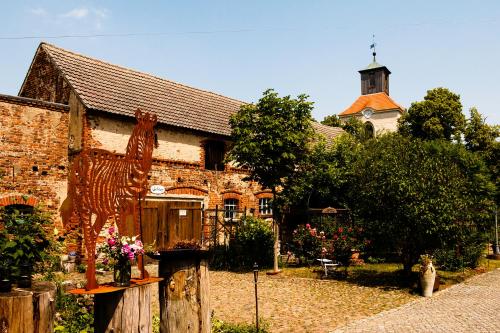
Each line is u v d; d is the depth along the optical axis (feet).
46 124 49.70
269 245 56.39
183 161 60.18
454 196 39.91
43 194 48.67
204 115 66.64
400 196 39.88
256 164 49.57
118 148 53.47
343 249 54.08
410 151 44.47
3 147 45.80
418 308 31.94
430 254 50.37
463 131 106.63
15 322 11.39
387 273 48.57
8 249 16.06
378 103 159.12
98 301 12.52
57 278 27.89
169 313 13.82
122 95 57.21
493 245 66.85
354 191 46.60
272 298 35.88
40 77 57.57
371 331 25.61
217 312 30.91
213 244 59.93
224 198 66.03
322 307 32.50
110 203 13.29
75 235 48.42
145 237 53.42
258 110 49.85
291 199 54.80
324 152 62.59
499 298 35.55
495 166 95.55
